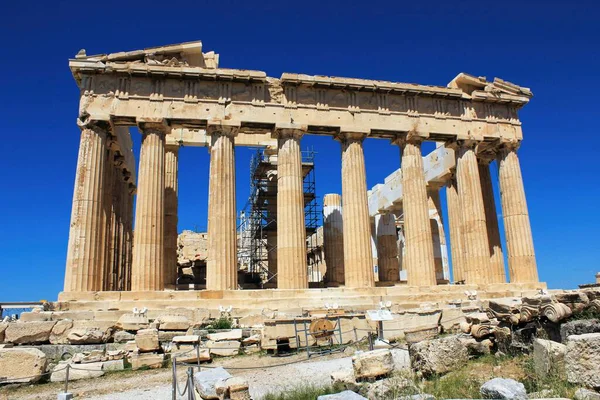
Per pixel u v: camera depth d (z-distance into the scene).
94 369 16.80
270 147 39.75
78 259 26.42
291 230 29.59
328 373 14.42
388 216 45.78
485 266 32.53
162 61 30.27
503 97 35.47
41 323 20.11
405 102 33.69
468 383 10.92
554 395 9.16
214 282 27.81
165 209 34.19
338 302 27.45
